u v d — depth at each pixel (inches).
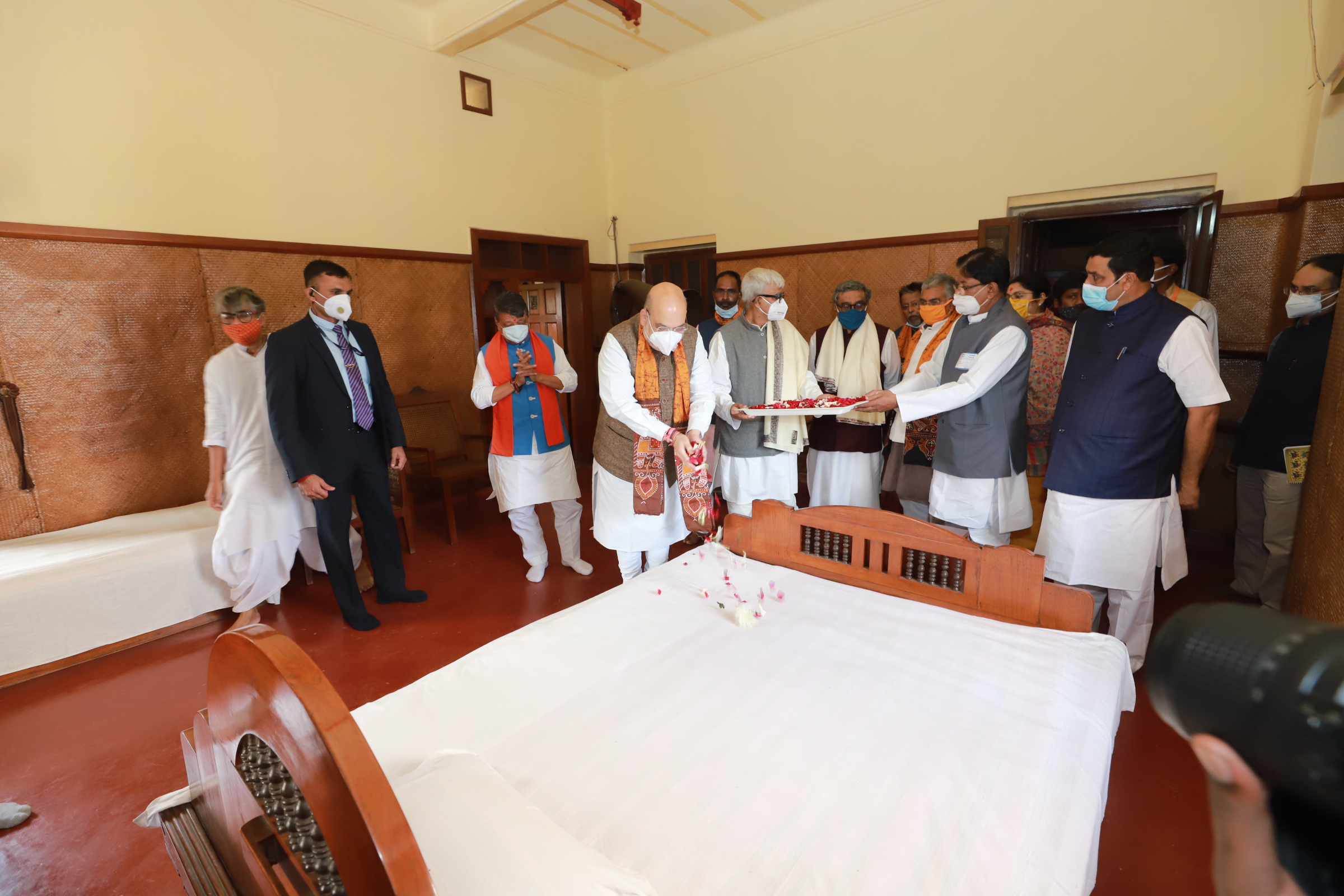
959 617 65.9
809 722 49.7
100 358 131.0
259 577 113.9
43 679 100.5
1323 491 75.0
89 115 126.3
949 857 37.1
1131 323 82.7
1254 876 14.2
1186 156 135.1
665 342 88.6
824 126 185.0
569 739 48.8
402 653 106.4
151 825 47.4
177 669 103.7
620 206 238.4
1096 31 141.3
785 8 182.2
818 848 38.1
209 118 141.9
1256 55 125.7
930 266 171.8
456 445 183.0
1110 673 54.7
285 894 30.5
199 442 145.6
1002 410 93.7
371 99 169.0
